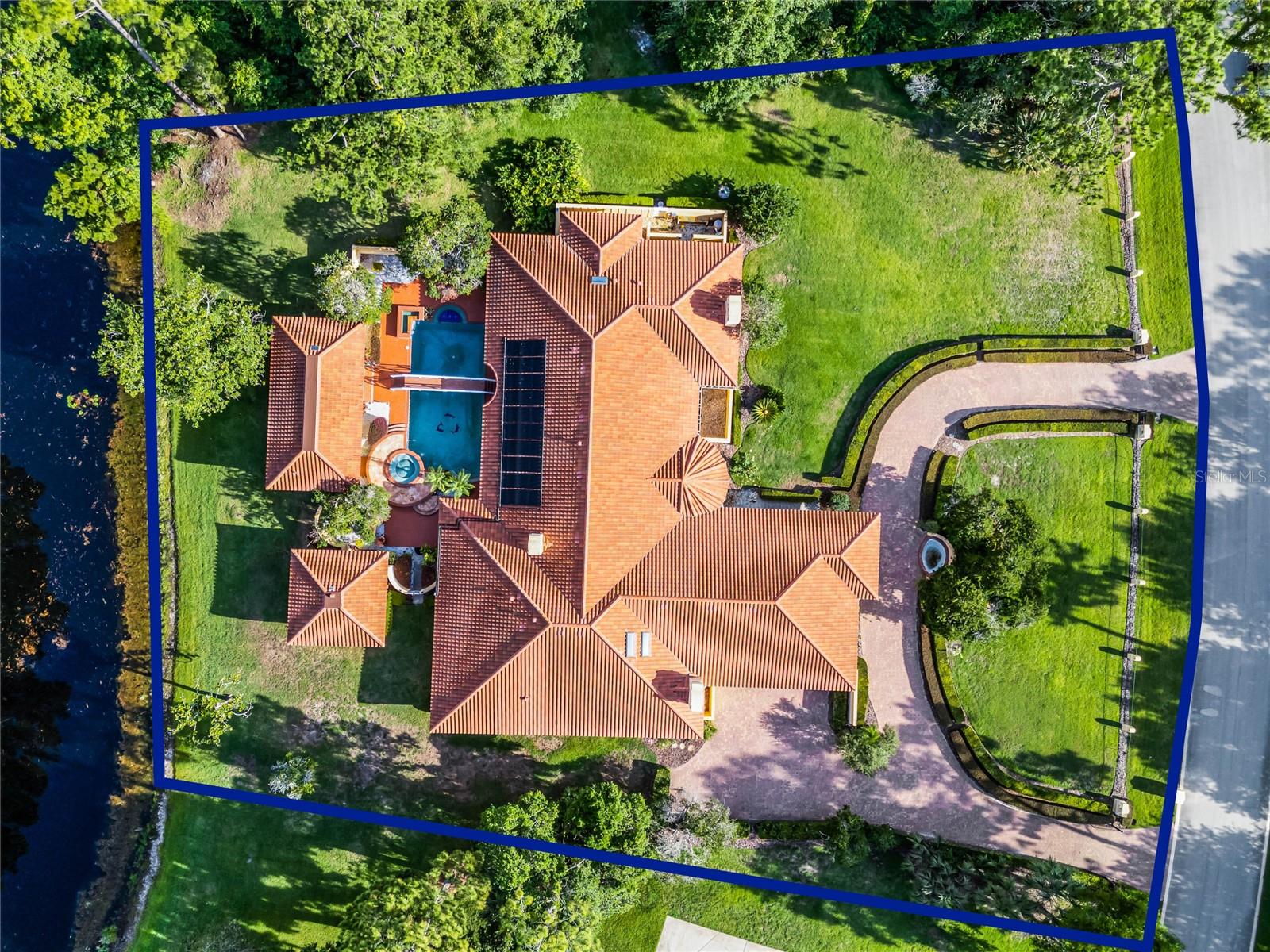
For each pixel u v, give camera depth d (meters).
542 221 40.88
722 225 40.91
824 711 41.72
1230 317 42.38
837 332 41.88
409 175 38.06
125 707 43.06
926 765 41.75
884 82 41.53
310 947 40.50
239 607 42.09
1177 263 41.78
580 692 37.50
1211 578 42.44
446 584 38.06
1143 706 41.94
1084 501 41.97
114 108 38.62
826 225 41.81
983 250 41.97
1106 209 41.94
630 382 36.94
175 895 42.19
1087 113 36.75
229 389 39.31
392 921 35.34
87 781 43.12
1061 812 41.50
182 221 42.16
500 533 37.62
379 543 41.19
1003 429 41.72
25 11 33.69
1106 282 41.91
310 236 41.91
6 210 43.78
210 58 38.62
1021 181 41.75
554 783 41.56
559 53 39.78
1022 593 38.28
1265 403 42.25
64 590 43.41
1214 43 34.34
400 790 41.62
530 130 41.47
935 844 41.12
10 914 42.72
